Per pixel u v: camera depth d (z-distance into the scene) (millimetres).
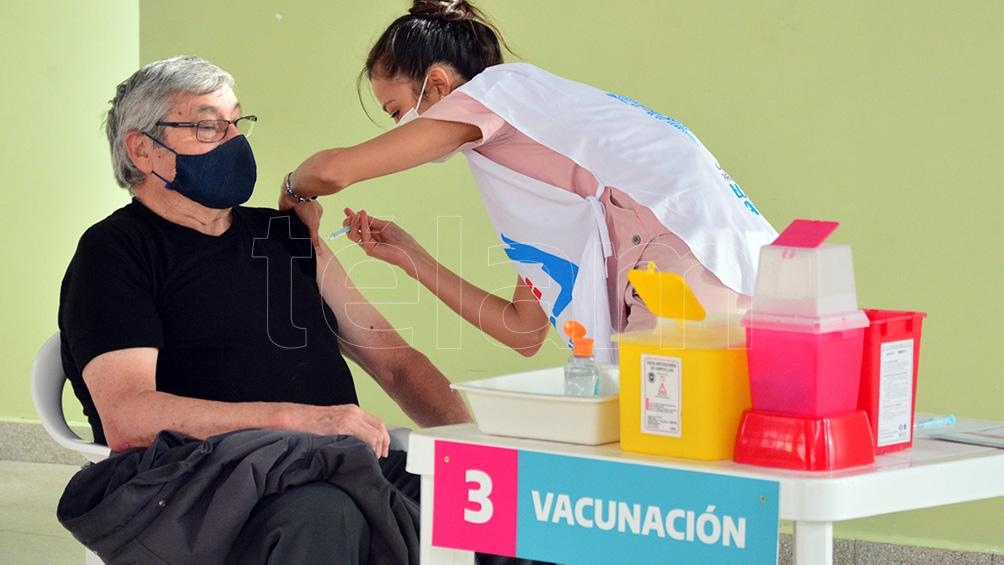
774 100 5961
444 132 4051
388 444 3668
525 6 6414
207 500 3385
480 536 2920
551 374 3221
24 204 8641
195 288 4094
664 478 2680
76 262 3988
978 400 5723
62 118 8555
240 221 4375
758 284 2719
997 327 5672
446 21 4367
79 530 3408
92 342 3818
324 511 3355
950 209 5711
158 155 4098
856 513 2566
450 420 4676
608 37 6270
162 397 3730
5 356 8688
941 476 2709
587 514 2775
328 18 6852
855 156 5844
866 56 5785
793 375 2654
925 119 5715
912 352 2879
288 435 3467
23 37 8578
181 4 7129
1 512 7141
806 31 5879
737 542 2600
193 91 4102
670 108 6168
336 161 4113
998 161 5621
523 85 4109
